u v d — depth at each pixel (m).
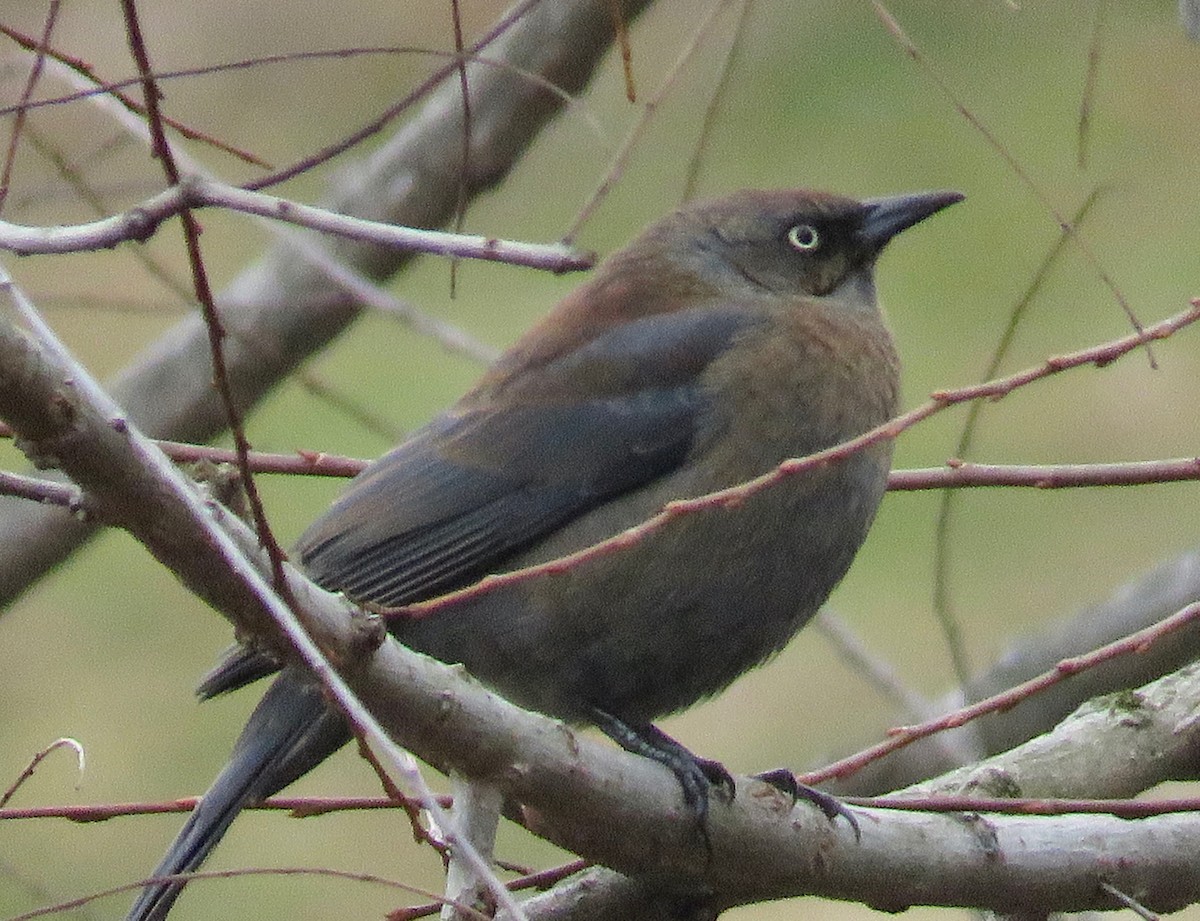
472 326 14.46
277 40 13.62
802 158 14.13
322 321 11.75
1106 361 7.09
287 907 13.28
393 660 6.65
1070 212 13.72
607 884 8.24
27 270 13.82
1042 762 9.03
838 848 7.99
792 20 14.34
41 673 14.05
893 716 13.11
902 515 14.19
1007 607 13.78
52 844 13.38
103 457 5.87
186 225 5.64
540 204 14.13
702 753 13.61
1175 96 13.95
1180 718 9.12
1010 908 8.21
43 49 7.08
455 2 7.86
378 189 11.70
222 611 6.29
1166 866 8.23
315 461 9.59
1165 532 13.73
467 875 7.11
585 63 11.38
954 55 14.27
